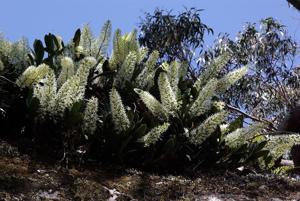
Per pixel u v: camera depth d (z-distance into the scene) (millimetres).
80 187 2309
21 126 2936
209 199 2322
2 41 3217
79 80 2799
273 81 8820
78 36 3354
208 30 8539
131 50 3354
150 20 8609
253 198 2377
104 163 2744
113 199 2279
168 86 2951
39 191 2205
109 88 3254
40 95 2824
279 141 3168
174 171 2873
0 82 2996
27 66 3221
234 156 3016
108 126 2771
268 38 8867
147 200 2314
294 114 3758
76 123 2736
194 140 2904
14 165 2398
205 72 3244
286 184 2588
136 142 2781
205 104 3000
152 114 2992
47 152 2666
